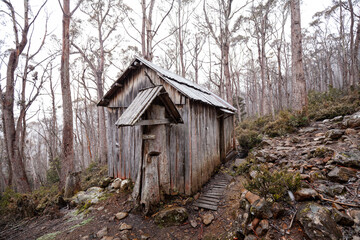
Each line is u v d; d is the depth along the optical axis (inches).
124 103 246.2
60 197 221.3
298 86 383.2
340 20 726.5
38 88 407.8
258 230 100.2
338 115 315.9
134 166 224.7
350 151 148.7
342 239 77.6
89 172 496.1
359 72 692.7
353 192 107.9
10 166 393.7
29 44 388.8
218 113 281.1
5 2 316.2
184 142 185.5
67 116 275.6
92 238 133.6
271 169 182.1
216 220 138.6
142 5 414.0
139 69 229.1
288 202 110.2
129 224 145.5
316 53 1131.3
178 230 133.6
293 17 388.5
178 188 187.2
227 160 301.3
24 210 211.2
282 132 323.9
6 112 331.9
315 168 147.9
